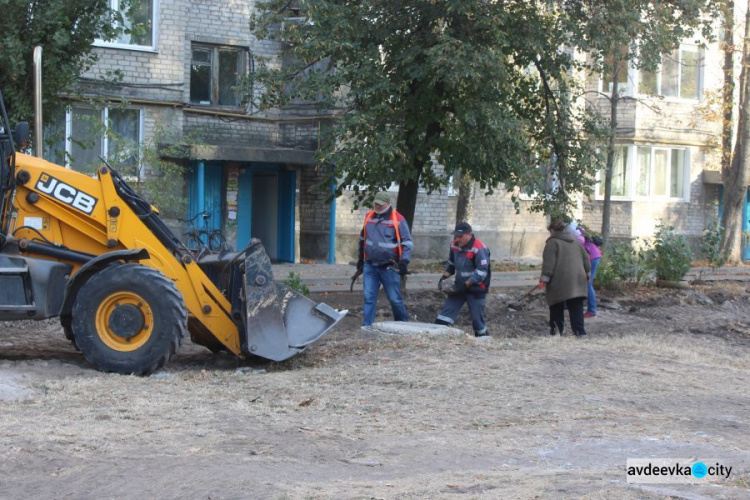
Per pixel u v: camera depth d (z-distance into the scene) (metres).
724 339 15.41
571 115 16.97
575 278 13.14
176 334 9.55
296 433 7.01
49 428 6.85
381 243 12.45
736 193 28.41
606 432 7.27
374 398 8.48
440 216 25.86
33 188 9.95
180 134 21.83
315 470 5.98
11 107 13.45
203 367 10.42
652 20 16.25
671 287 19.97
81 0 13.75
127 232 10.05
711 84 29.70
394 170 15.01
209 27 22.92
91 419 7.28
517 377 9.39
